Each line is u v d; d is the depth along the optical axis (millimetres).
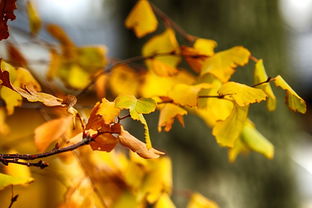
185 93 1858
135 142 1774
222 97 1849
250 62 3223
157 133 3072
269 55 3338
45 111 2035
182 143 3145
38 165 1795
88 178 2027
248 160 3295
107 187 2041
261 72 1867
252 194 3303
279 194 3387
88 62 2131
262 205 3344
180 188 3107
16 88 1789
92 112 1782
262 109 3361
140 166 2053
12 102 1930
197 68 1977
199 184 3162
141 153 1766
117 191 2043
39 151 1897
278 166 3385
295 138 3578
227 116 1868
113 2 3322
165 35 2061
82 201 2008
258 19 3328
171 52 2006
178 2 3188
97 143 1774
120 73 2098
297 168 3572
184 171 3141
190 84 1932
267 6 3365
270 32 3367
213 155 3209
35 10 2117
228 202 3207
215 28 3230
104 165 2047
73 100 1788
